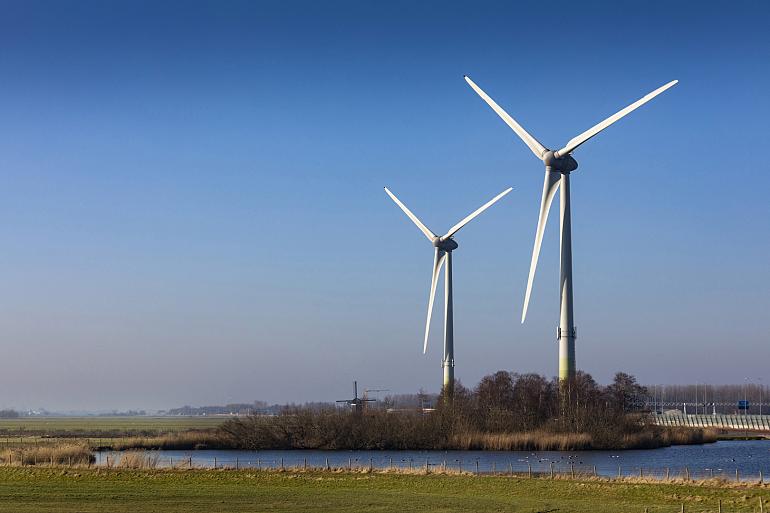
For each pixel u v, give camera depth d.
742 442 146.00
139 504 60.09
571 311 126.88
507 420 134.38
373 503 60.38
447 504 59.66
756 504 57.06
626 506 57.59
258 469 83.38
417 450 125.94
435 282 153.75
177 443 135.25
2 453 101.06
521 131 124.25
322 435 131.12
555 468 91.88
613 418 131.62
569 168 122.38
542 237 121.12
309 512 56.28
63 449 102.75
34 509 57.56
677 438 138.25
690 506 56.91
